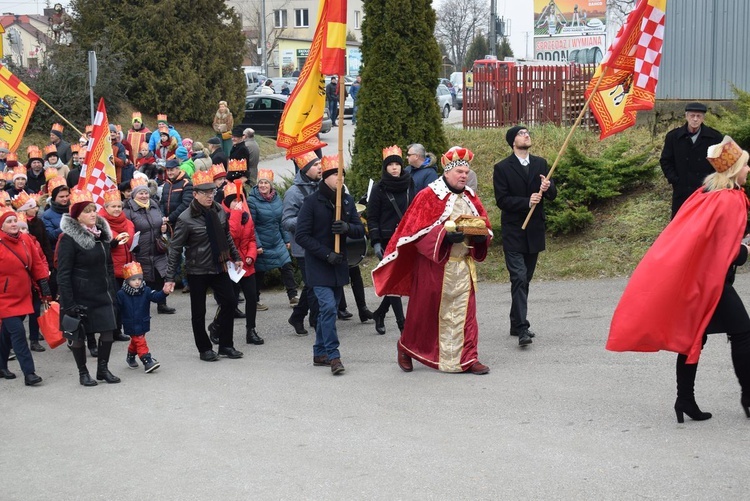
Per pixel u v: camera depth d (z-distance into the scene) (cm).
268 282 1314
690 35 1565
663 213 1205
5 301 866
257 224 1134
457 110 4394
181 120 3067
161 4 2959
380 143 1301
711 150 621
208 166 1557
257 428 682
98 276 851
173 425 704
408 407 711
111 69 2842
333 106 3612
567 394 717
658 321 614
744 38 1510
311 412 715
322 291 838
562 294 1073
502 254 1244
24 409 782
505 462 578
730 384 716
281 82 4550
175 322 1130
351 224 855
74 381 874
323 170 846
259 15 7156
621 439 607
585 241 1204
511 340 911
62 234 841
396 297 954
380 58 1298
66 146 1934
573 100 1725
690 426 626
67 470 616
